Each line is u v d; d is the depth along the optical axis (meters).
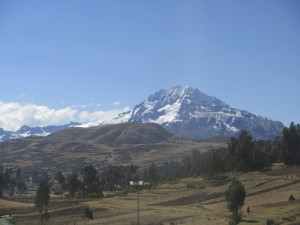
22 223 157.62
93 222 146.75
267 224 99.88
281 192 175.00
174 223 127.62
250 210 137.88
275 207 137.50
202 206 174.88
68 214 177.88
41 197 162.62
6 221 165.00
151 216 152.00
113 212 173.75
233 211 113.81
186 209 169.12
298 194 164.00
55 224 151.38
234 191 113.44
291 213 114.12
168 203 193.62
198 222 124.06
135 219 145.88
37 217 173.25
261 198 169.62
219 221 119.81
